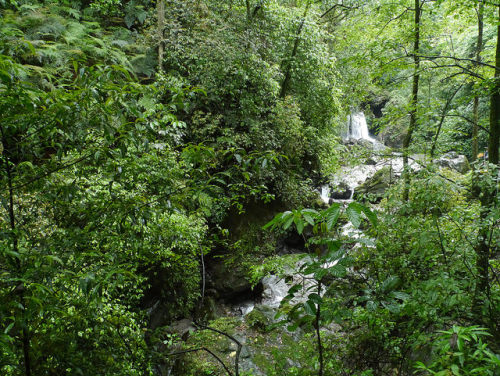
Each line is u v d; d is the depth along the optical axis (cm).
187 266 578
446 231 251
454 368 108
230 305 784
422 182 253
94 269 153
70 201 147
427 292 200
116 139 145
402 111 410
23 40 135
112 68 140
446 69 508
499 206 217
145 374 245
